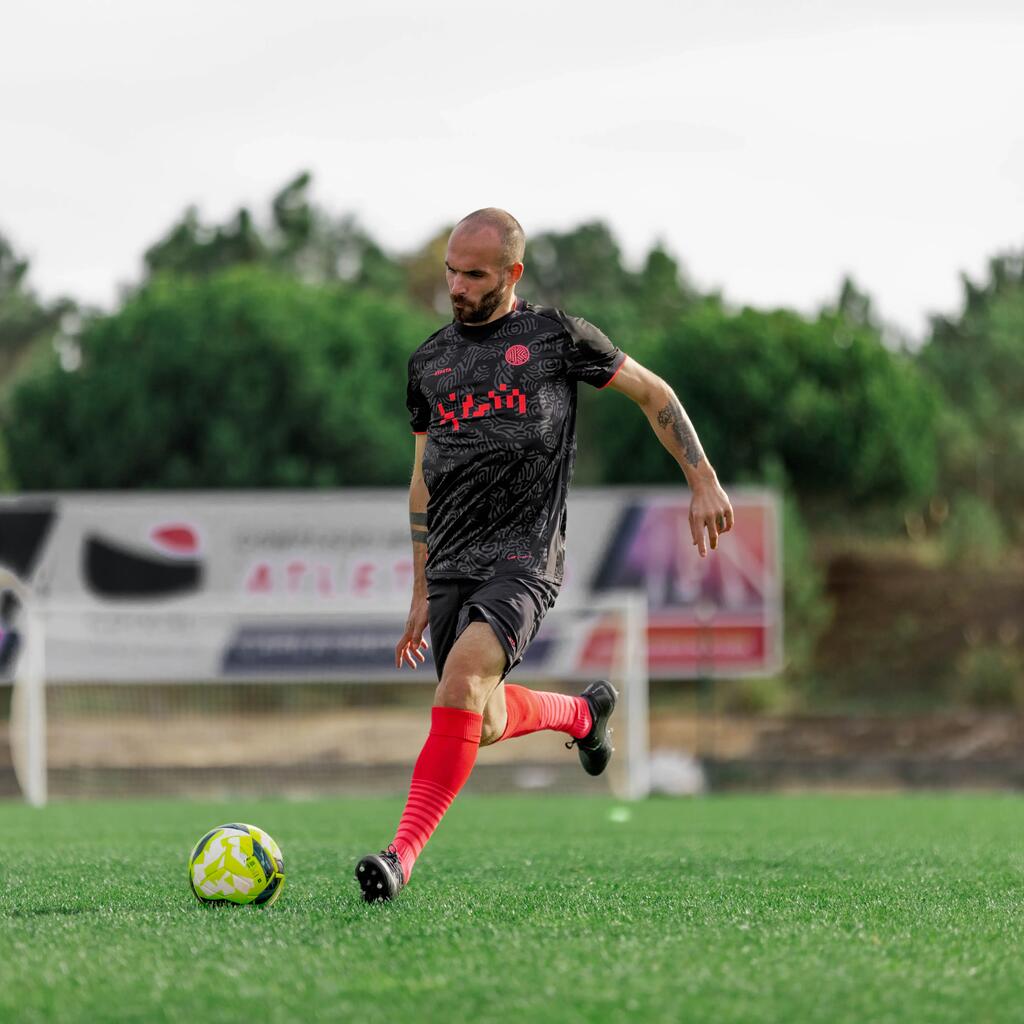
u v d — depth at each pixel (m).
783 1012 10.02
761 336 123.06
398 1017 9.87
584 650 90.69
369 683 94.62
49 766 86.19
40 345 196.25
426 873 20.84
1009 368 167.62
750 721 102.25
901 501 125.75
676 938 13.12
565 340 16.56
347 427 128.75
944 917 15.20
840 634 124.00
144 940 13.09
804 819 40.72
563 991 10.63
